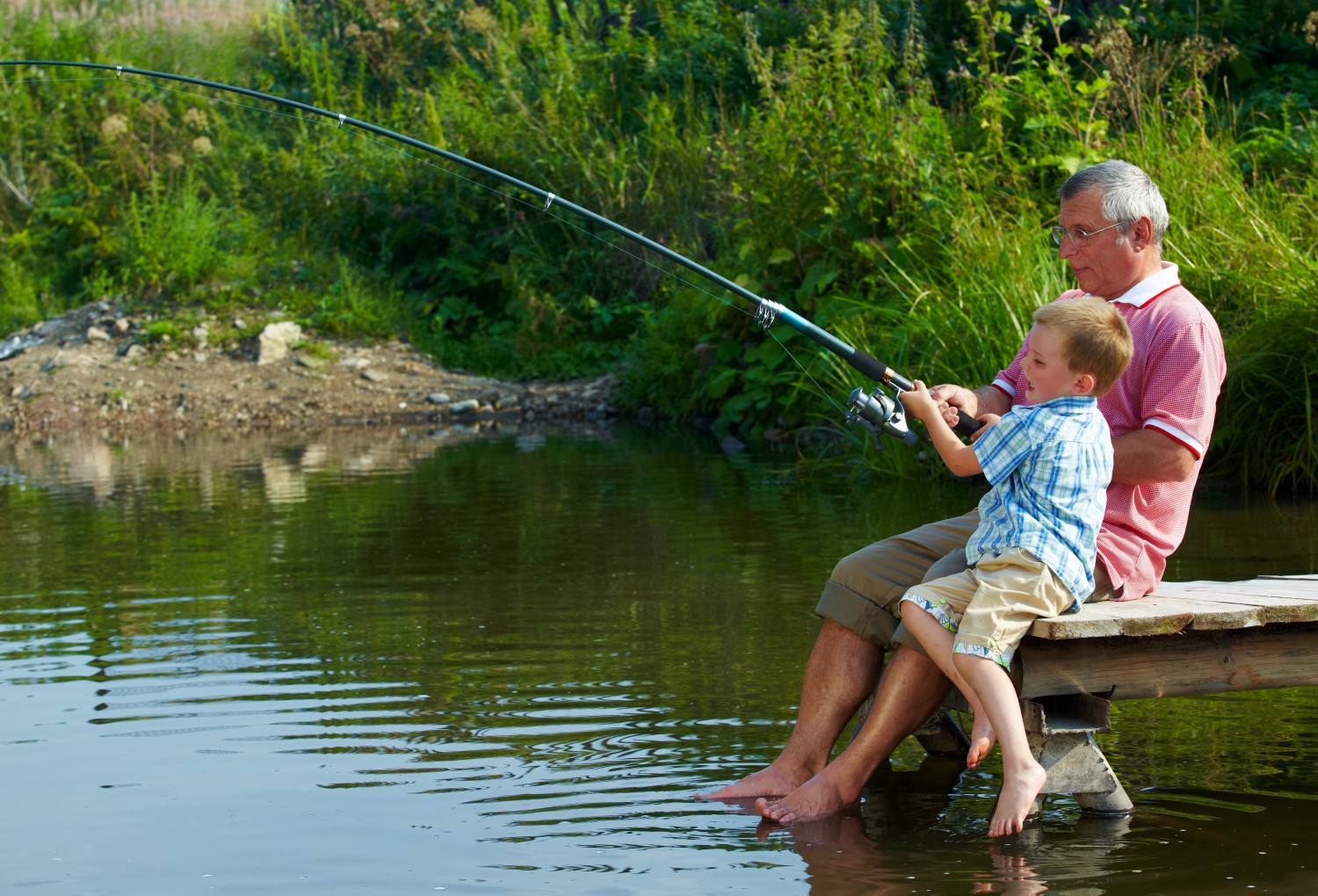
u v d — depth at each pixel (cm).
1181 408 312
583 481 808
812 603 486
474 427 1098
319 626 470
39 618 488
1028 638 299
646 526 650
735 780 320
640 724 360
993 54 998
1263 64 1149
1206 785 313
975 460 313
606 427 1091
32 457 972
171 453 973
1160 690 306
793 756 321
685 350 1096
